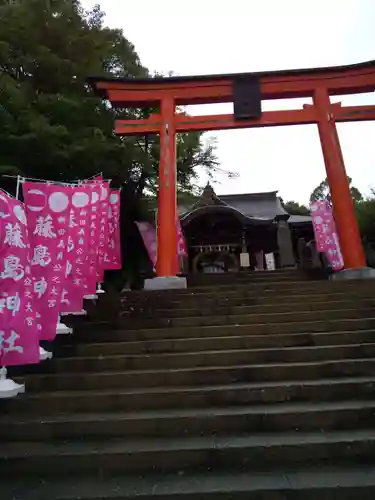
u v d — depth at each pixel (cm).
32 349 506
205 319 741
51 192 673
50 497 338
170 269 1098
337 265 1327
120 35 1803
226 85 1254
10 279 506
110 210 1088
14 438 437
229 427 429
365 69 1231
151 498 331
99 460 383
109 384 543
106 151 1427
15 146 1198
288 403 475
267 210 2525
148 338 695
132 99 1252
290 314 737
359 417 432
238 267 2139
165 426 431
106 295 919
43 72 1418
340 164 1171
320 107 1223
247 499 327
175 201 1169
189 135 2027
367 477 346
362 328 683
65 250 673
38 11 1400
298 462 378
